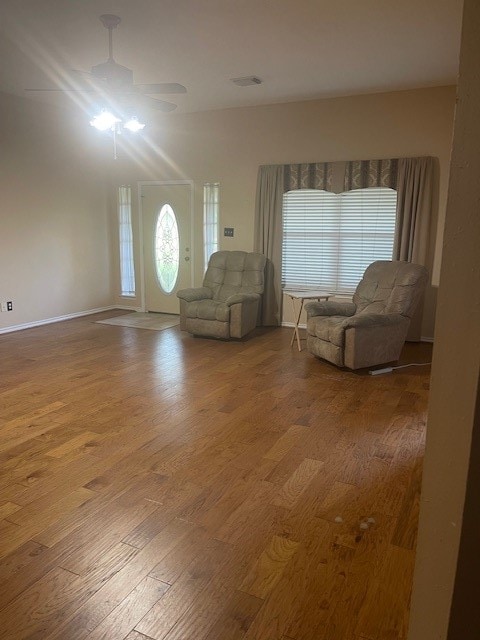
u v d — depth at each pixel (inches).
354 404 142.9
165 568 74.7
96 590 70.0
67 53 165.8
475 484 33.0
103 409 137.9
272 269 242.8
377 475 102.9
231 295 231.5
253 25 142.1
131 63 175.2
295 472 104.0
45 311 251.1
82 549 78.9
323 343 179.6
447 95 199.3
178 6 129.6
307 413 136.0
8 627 63.3
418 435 122.4
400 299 174.2
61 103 236.7
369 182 214.5
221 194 251.9
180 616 65.6
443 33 147.5
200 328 218.7
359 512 89.7
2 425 126.6
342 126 219.5
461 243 31.8
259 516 88.4
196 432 123.3
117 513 88.9
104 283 287.1
